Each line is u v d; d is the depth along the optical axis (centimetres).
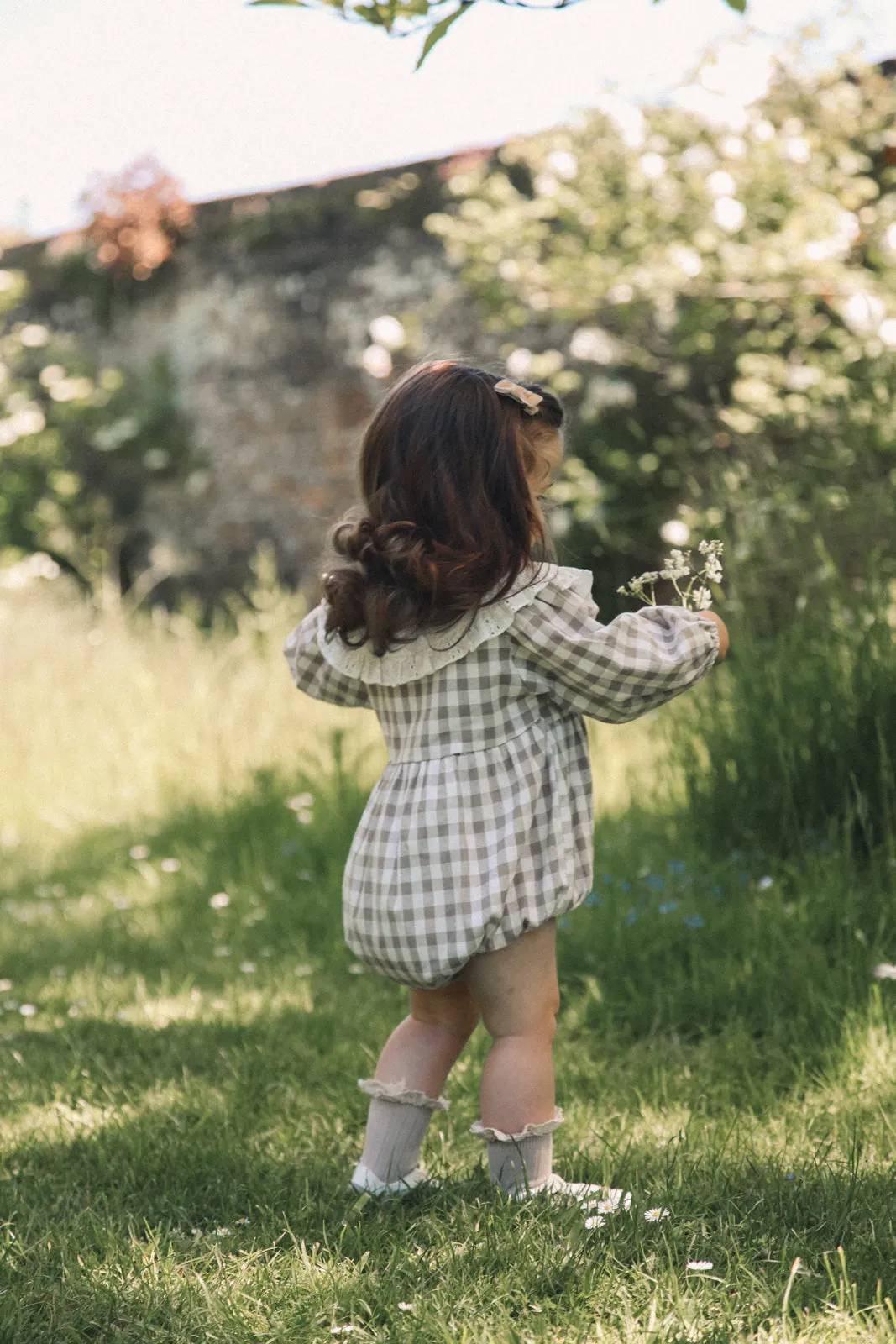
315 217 812
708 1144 212
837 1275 161
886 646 335
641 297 582
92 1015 315
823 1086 238
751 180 577
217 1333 158
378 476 193
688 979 297
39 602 743
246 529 862
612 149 609
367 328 799
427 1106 201
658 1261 167
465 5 175
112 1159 222
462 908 184
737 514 385
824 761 343
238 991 330
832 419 437
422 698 193
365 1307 161
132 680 634
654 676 190
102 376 902
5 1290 169
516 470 190
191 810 496
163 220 867
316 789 471
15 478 905
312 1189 208
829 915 300
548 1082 190
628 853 376
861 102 594
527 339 705
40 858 496
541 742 192
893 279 512
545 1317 154
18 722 602
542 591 190
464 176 668
